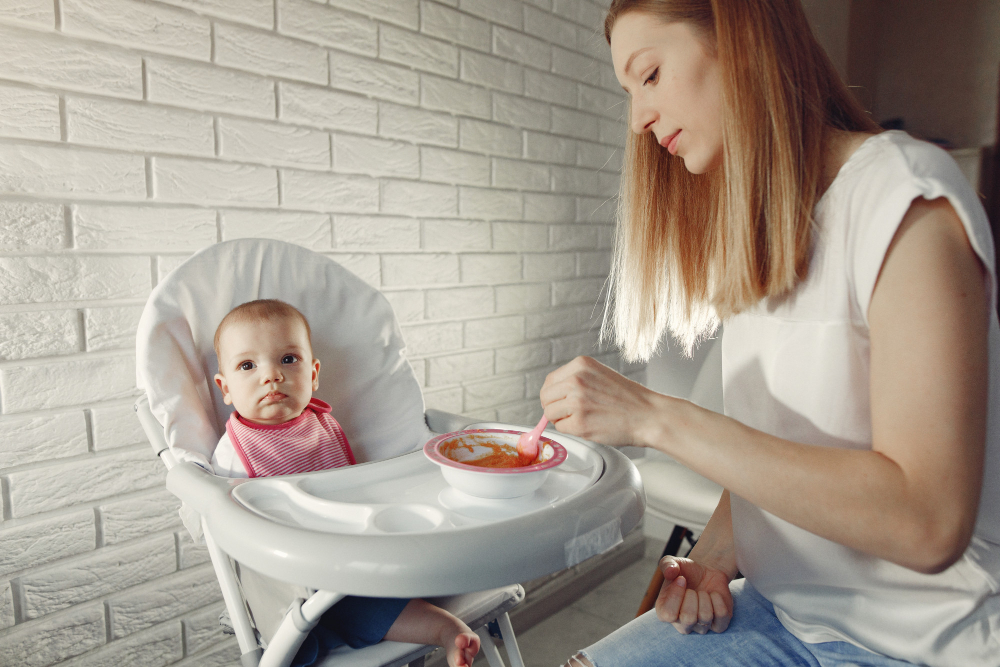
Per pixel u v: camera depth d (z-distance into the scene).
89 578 1.00
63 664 0.98
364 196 1.30
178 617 1.10
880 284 0.53
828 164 0.63
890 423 0.49
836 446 0.62
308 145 1.21
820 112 0.63
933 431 0.47
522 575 0.52
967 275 0.49
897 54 2.32
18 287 0.90
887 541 0.48
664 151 0.84
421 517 0.63
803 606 0.69
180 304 0.87
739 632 0.72
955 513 0.46
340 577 0.50
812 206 0.62
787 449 0.51
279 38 1.15
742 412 0.74
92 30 0.94
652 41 0.65
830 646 0.66
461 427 0.98
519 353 1.67
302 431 0.91
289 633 0.60
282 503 0.67
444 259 1.47
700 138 0.67
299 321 0.93
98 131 0.96
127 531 1.03
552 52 1.69
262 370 0.88
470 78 1.49
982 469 0.47
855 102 0.68
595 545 0.57
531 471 0.64
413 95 1.37
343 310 1.02
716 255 0.74
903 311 0.50
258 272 0.94
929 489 0.46
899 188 0.52
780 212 0.61
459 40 1.46
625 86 0.71
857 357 0.60
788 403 0.66
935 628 0.59
